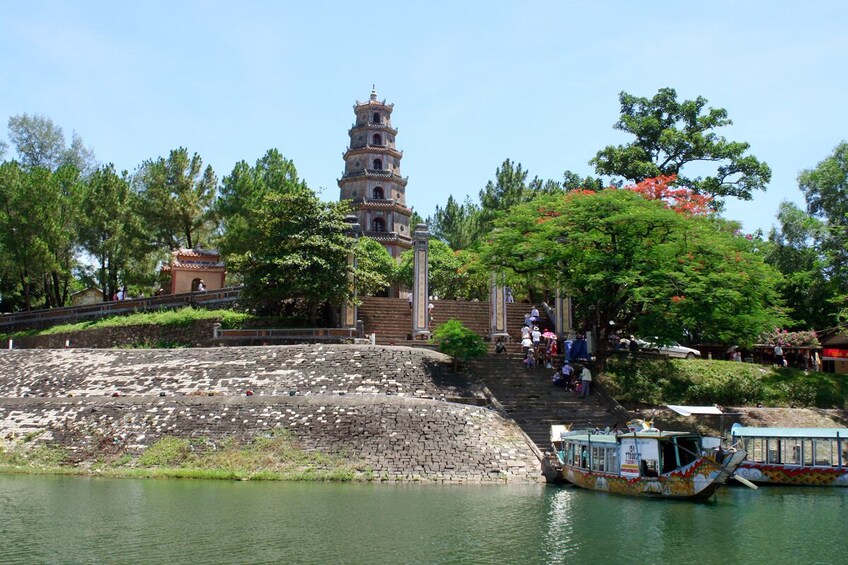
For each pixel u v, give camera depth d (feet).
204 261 202.28
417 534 74.49
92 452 112.98
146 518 80.07
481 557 67.77
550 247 136.26
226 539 72.38
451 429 111.86
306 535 73.67
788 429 110.63
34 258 190.49
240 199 209.97
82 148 263.70
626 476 95.66
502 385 132.16
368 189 246.06
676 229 135.23
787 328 185.16
